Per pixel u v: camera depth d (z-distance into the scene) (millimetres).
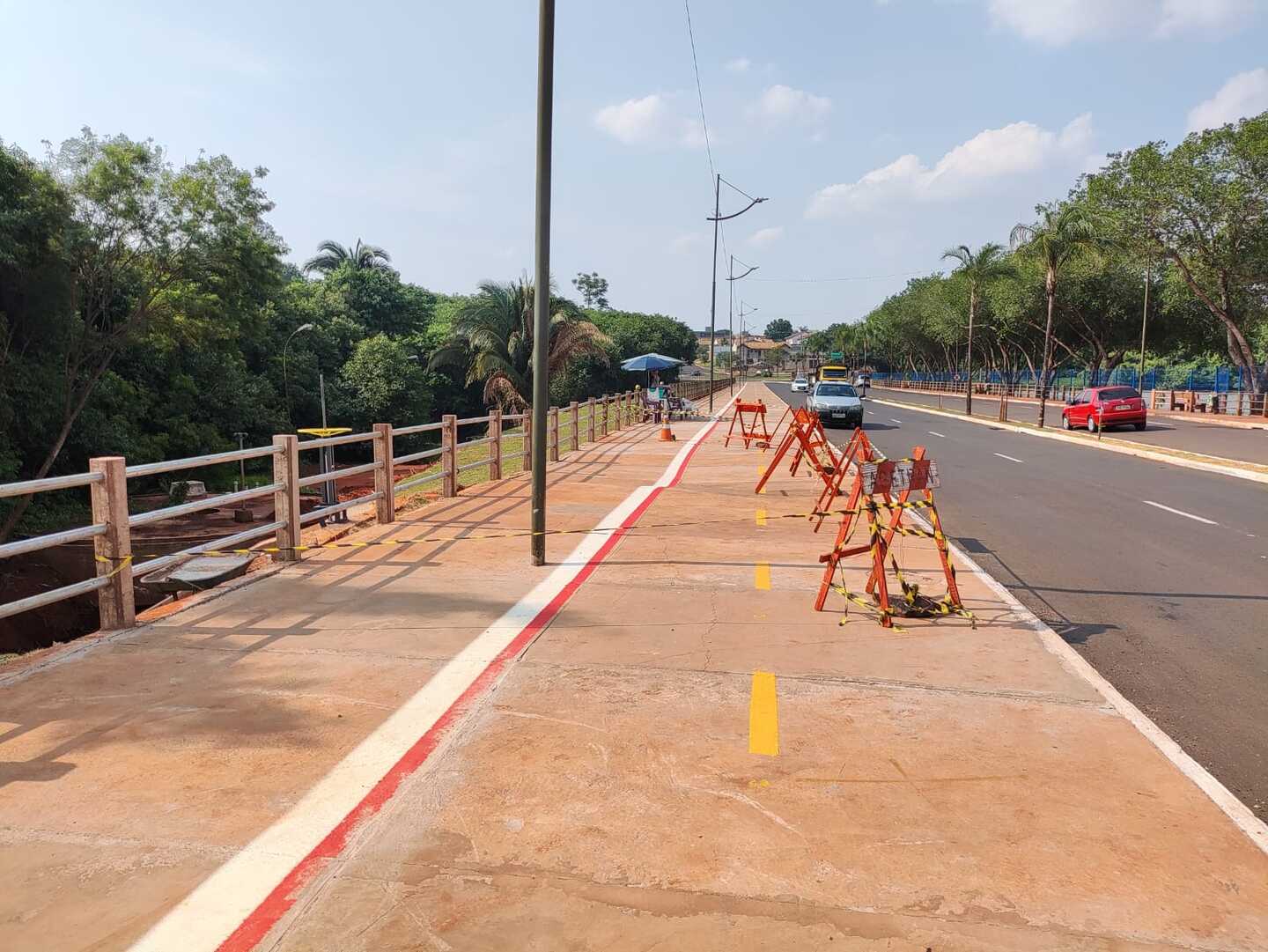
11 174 21766
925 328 87062
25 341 24016
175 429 35281
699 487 13883
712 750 4145
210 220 26125
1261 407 40000
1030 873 3170
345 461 48938
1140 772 3977
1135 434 28953
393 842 3311
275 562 8070
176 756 4008
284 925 2824
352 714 4516
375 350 50125
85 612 16859
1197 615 7176
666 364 35406
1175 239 40156
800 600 6934
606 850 3277
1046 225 34625
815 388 33531
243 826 3412
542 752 4098
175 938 2760
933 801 3693
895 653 5652
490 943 2746
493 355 43719
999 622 6387
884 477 6449
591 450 20672
